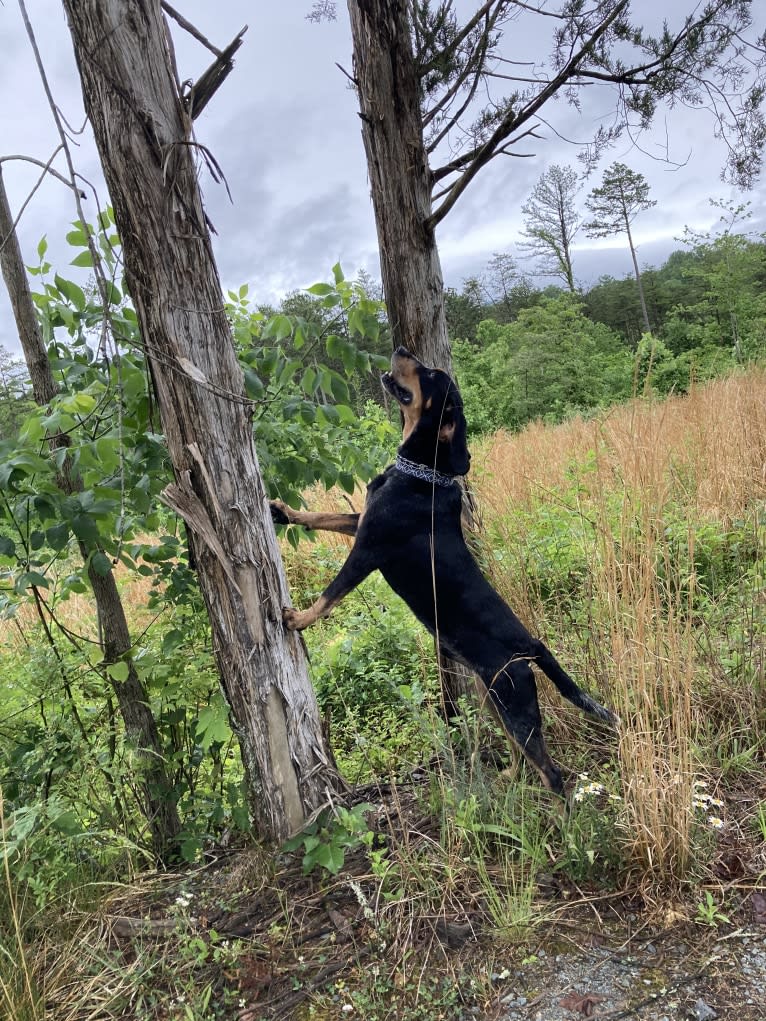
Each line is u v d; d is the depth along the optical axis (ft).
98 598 10.03
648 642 10.26
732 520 15.81
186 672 9.63
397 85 10.70
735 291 77.87
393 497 10.61
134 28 7.18
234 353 8.51
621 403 25.12
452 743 10.64
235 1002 7.11
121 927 8.32
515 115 9.96
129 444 9.43
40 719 10.44
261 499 8.88
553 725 11.57
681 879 8.04
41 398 9.78
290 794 8.95
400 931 7.68
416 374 10.86
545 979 7.01
